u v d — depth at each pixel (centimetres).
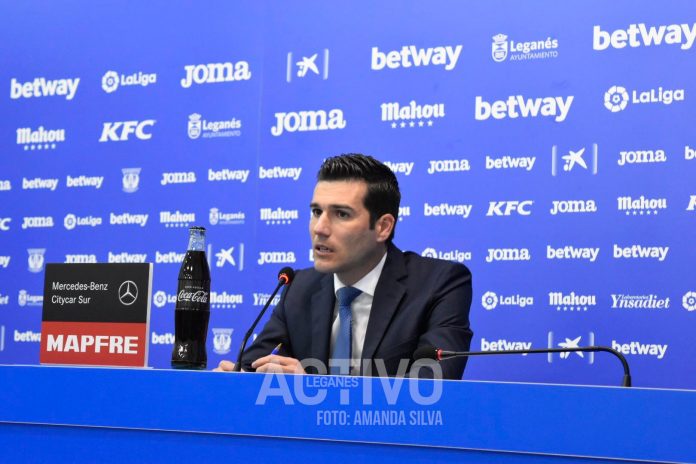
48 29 473
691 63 361
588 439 163
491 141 389
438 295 292
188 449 188
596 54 375
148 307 245
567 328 370
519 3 390
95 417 195
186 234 436
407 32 409
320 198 286
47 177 463
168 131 446
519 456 167
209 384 188
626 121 368
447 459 171
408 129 404
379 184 288
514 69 388
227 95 438
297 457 180
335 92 419
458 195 393
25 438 201
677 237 357
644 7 370
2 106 475
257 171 428
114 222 449
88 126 460
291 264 418
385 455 175
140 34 457
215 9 445
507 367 377
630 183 365
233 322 424
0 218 467
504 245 383
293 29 429
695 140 358
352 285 297
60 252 456
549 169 379
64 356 250
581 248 371
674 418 159
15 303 459
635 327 360
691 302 353
